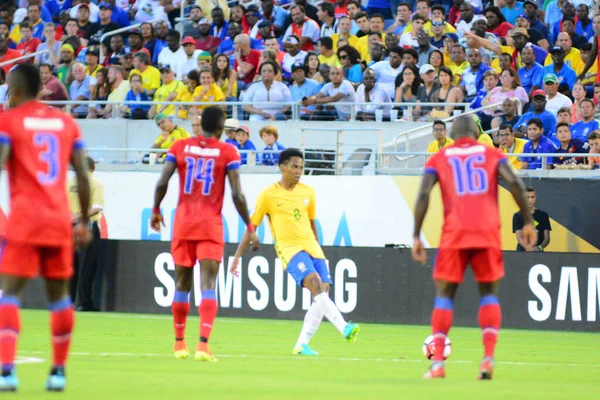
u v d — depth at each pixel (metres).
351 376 25.91
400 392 20.81
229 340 40.09
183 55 75.69
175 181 60.09
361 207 57.72
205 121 30.30
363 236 57.66
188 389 20.78
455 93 65.00
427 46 68.75
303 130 60.53
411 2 79.12
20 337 37.94
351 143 65.38
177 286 30.81
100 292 56.69
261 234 58.09
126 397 18.84
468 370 29.11
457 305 51.50
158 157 64.19
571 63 68.00
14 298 19.47
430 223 56.44
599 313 49.47
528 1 72.38
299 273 34.50
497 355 36.25
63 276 19.88
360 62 70.25
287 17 78.56
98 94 73.44
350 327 33.59
